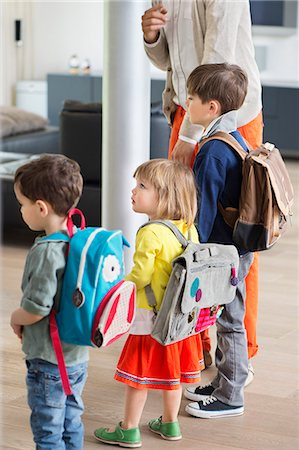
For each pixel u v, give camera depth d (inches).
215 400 121.6
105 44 161.2
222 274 107.6
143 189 107.3
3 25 401.7
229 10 123.6
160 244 103.9
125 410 111.0
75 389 93.7
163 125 220.4
